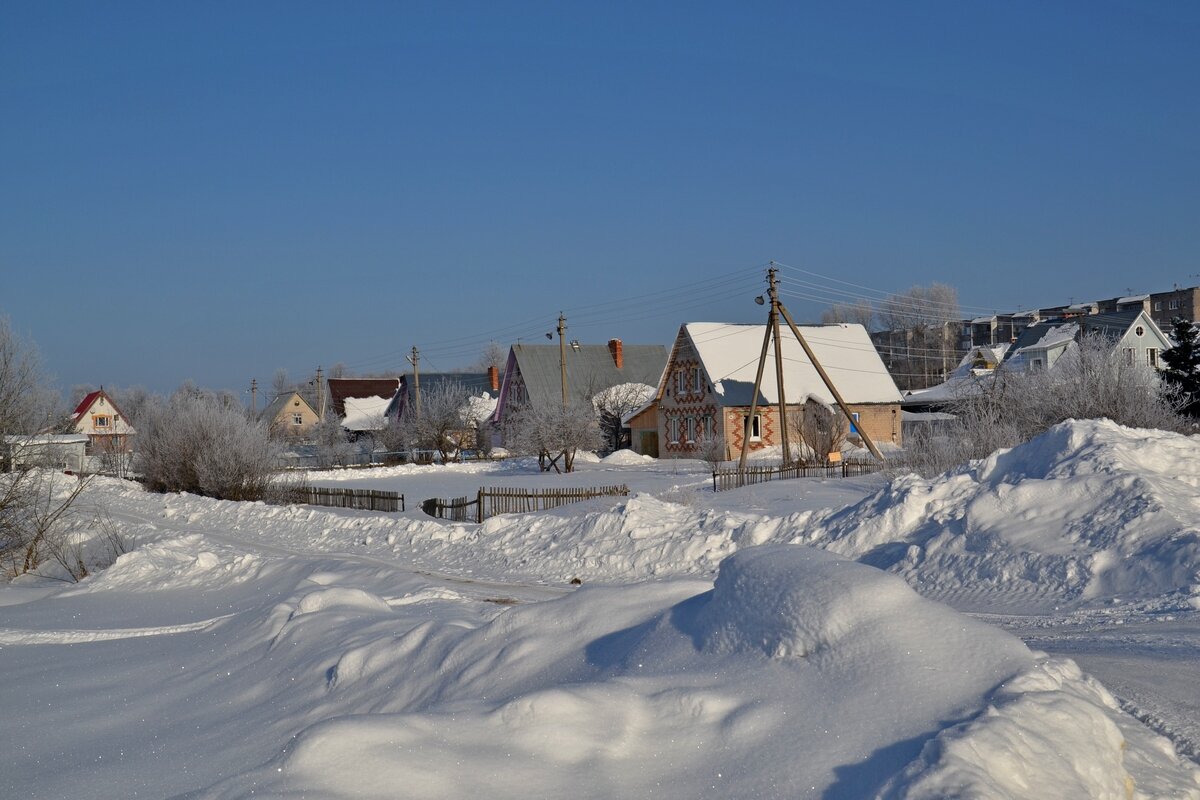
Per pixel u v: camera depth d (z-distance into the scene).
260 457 41.34
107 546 28.42
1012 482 16.55
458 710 6.16
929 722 4.97
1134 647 9.38
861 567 6.24
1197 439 16.59
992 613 12.60
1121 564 12.91
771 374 56.91
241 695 9.19
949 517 16.41
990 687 5.23
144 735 8.55
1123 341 57.44
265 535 30.45
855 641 5.68
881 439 57.81
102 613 17.62
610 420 66.44
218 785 5.67
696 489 33.28
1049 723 4.88
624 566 19.33
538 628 7.56
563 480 47.06
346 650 9.13
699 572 18.19
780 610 6.05
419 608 12.55
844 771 4.80
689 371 58.09
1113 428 16.69
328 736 5.66
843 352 59.50
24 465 26.92
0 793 7.22
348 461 73.06
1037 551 13.96
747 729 5.32
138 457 46.84
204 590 18.77
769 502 26.59
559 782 5.22
